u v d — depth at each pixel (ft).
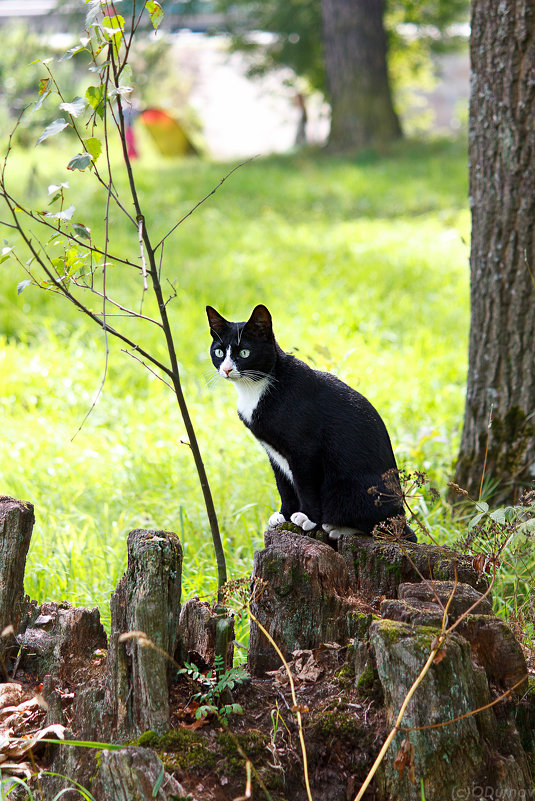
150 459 26.35
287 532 14.26
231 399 31.19
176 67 173.27
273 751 11.38
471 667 11.07
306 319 40.34
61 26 136.26
